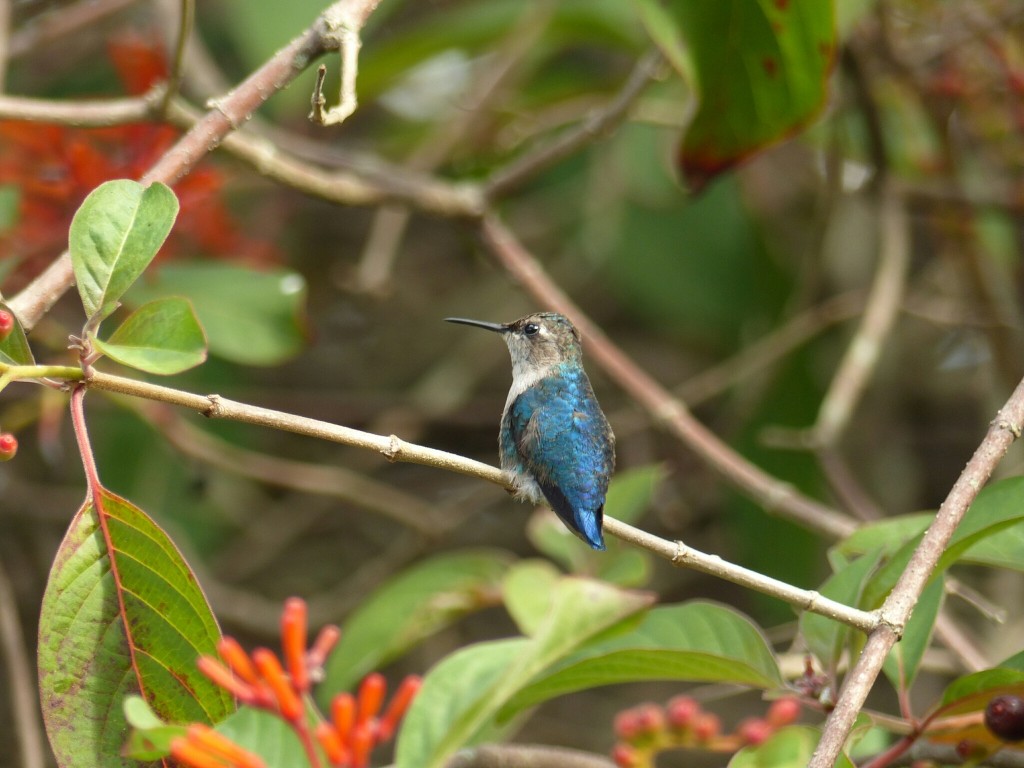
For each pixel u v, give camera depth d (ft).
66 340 34.45
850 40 35.88
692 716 19.88
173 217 16.14
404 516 40.57
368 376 52.70
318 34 18.53
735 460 32.58
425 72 51.29
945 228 41.55
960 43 39.81
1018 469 37.73
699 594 47.96
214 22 48.44
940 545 17.15
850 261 47.91
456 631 48.16
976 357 48.44
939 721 18.58
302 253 50.62
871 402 45.65
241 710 16.17
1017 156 40.37
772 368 42.52
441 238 53.83
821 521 31.19
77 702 15.69
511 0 41.45
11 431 34.65
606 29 41.52
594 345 33.91
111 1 38.86
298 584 50.31
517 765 21.18
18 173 28.50
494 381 52.90
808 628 19.86
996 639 36.88
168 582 16.02
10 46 37.99
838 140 39.22
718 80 25.00
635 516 28.40
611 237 45.47
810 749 19.45
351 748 13.44
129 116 24.02
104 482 42.11
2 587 32.71
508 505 51.29
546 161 33.91
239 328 29.96
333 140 48.93
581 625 18.74
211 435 43.70
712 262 45.14
